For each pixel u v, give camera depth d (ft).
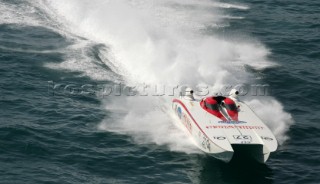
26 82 336.90
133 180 249.75
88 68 356.79
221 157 257.96
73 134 285.23
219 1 516.32
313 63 389.60
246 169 259.60
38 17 429.38
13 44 382.83
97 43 392.88
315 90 347.36
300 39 431.84
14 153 264.52
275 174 256.93
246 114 283.38
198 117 278.87
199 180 250.57
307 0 535.19
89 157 265.75
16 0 454.40
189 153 271.49
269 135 264.11
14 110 304.50
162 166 261.03
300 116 315.37
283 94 342.03
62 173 251.60
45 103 315.17
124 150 273.13
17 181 242.58
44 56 368.68
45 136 281.13
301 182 251.80
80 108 312.29
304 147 282.77
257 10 499.10
